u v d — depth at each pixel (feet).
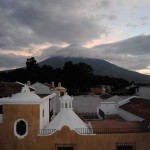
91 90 261.65
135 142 78.38
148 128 79.82
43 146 78.02
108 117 118.21
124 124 86.02
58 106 135.03
